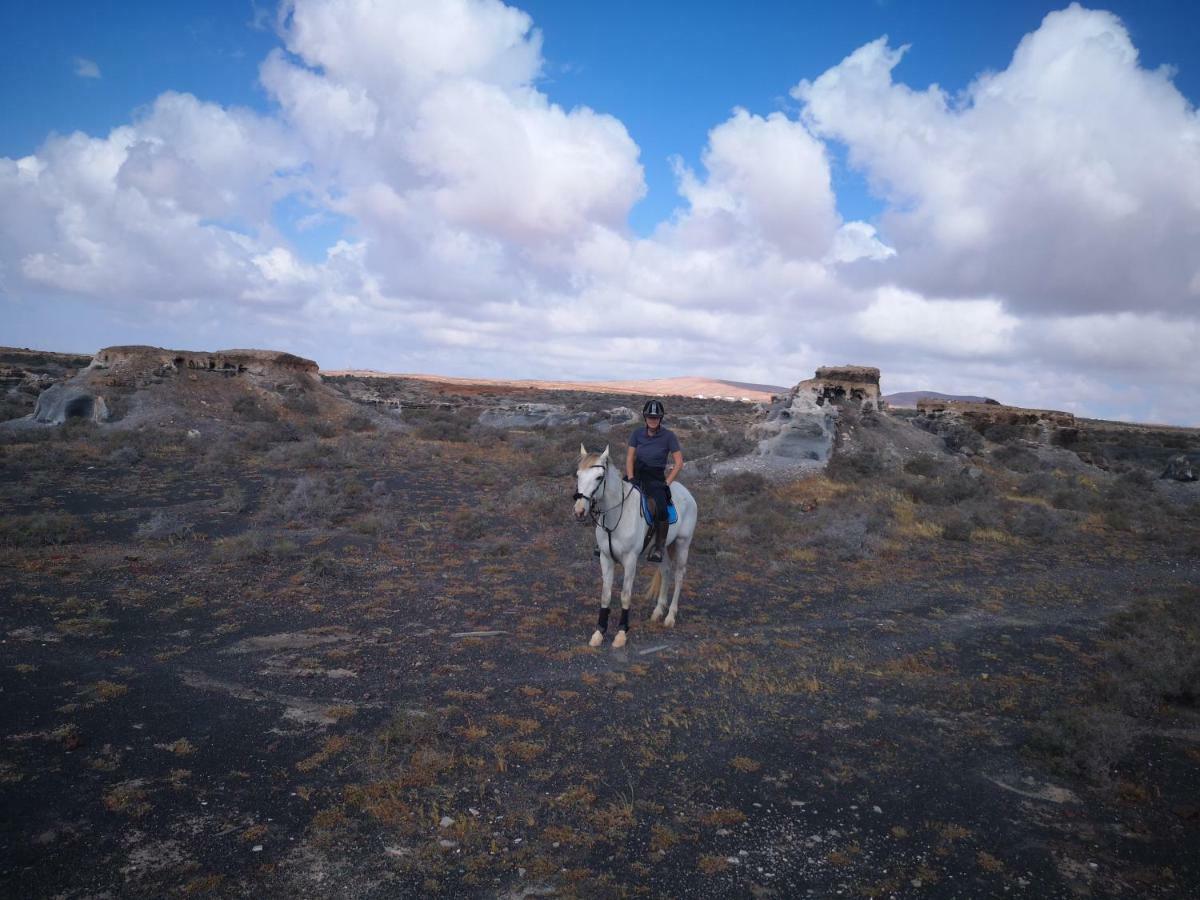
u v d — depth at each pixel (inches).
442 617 321.4
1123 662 297.4
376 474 699.4
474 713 236.2
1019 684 279.3
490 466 781.3
